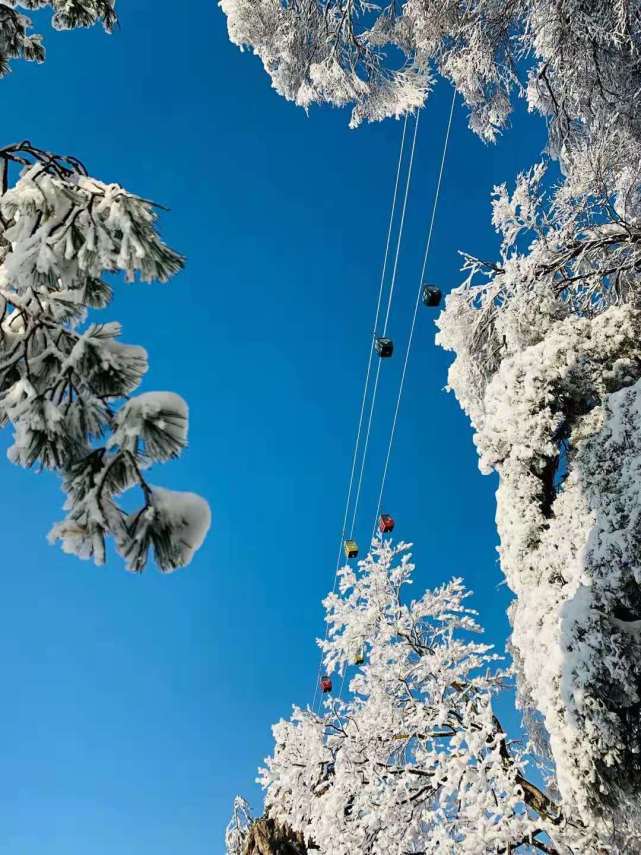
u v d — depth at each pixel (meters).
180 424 2.29
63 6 4.05
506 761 8.64
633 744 6.64
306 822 11.12
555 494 8.66
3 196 2.55
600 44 9.78
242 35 14.58
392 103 14.42
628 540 7.17
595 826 6.89
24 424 2.39
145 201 2.62
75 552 2.24
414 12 12.61
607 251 10.52
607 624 7.03
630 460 7.55
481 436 9.23
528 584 8.27
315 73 13.76
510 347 10.09
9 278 2.50
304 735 11.24
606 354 8.81
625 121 9.86
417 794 9.88
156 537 2.25
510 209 10.25
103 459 2.30
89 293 2.72
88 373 2.44
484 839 8.00
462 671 10.16
